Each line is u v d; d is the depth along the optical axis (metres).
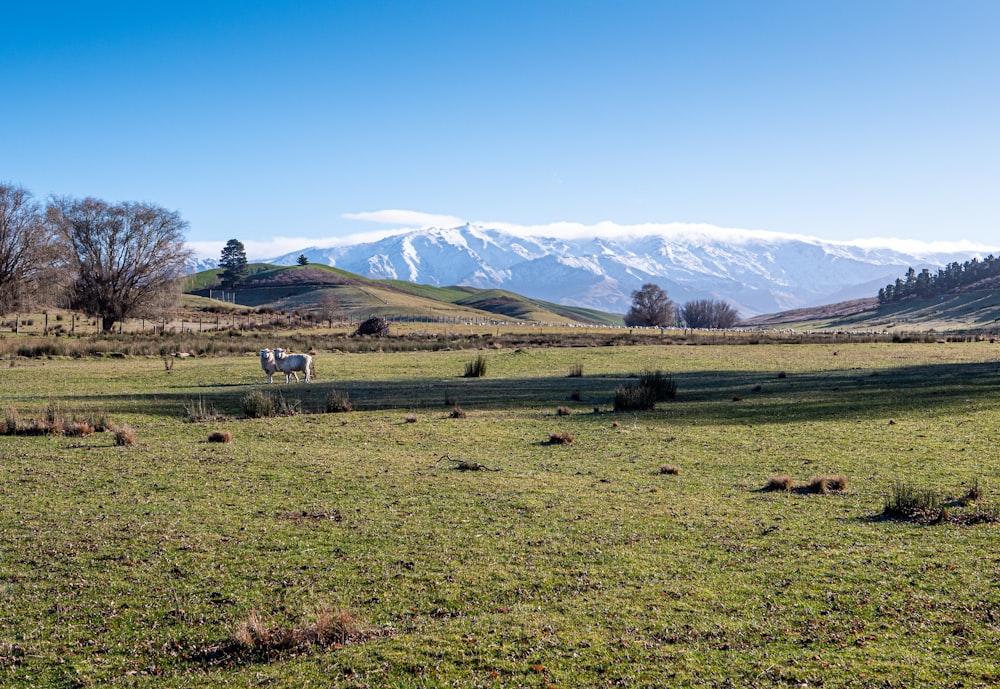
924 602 8.57
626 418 24.08
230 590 9.38
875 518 12.19
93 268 73.56
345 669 7.38
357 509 13.07
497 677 7.14
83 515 12.50
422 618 8.57
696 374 39.84
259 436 20.59
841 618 8.29
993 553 10.07
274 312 121.25
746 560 10.34
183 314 101.19
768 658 7.39
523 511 12.95
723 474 16.00
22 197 70.50
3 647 7.89
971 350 54.66
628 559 10.45
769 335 88.12
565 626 8.27
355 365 44.22
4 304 68.94
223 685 7.15
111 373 37.94
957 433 19.81
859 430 20.89
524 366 45.06
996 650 7.30
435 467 16.73
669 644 7.80
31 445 18.64
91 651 7.86
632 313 168.75
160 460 16.97
